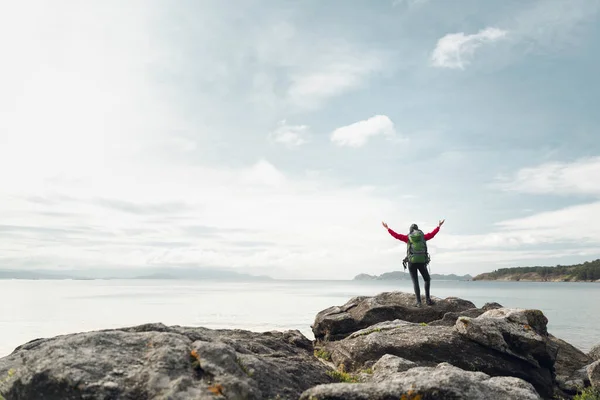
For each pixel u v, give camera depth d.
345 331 19.84
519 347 14.26
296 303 99.88
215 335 11.27
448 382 7.91
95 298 115.81
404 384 7.94
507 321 14.96
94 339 8.29
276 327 47.88
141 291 180.00
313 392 7.82
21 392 7.50
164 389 7.07
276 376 8.81
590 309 84.31
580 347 36.22
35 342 11.19
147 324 10.26
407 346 14.09
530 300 115.38
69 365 7.45
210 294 152.12
